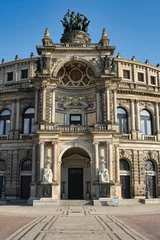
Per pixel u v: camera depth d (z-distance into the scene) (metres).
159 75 59.94
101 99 47.22
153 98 55.88
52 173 42.47
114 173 44.97
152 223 22.77
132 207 37.12
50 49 48.59
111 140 43.31
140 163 51.44
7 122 54.50
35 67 55.91
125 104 53.97
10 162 51.25
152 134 55.00
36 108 47.94
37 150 46.31
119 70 55.75
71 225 21.28
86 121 51.56
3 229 19.95
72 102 52.12
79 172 49.47
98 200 39.97
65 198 48.16
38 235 17.31
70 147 44.19
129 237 16.84
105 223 22.39
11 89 53.78
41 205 39.69
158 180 51.97
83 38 59.78
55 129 44.44
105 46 48.72
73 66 50.94
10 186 50.31
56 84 47.69
